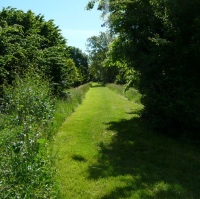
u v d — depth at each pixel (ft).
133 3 34.81
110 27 38.01
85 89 114.21
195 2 25.41
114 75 231.30
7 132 16.03
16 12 57.06
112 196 16.98
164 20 28.91
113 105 62.75
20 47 40.98
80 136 31.48
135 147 27.37
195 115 25.59
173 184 18.71
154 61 30.40
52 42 68.08
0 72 34.40
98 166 22.06
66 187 18.04
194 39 26.35
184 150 26.30
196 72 27.81
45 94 27.35
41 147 16.80
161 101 29.96
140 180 19.38
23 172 12.42
